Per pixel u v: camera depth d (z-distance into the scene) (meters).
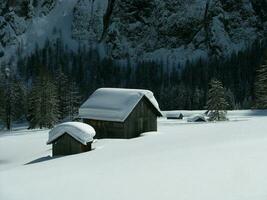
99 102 50.25
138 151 30.30
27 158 44.25
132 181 17.83
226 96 142.25
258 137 30.86
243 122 52.22
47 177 21.34
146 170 20.00
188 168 19.19
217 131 40.41
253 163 18.55
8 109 112.25
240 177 16.33
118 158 26.81
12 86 117.06
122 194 15.84
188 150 25.98
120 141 42.75
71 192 16.98
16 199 16.83
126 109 48.34
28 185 19.36
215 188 15.24
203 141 32.22
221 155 21.83
